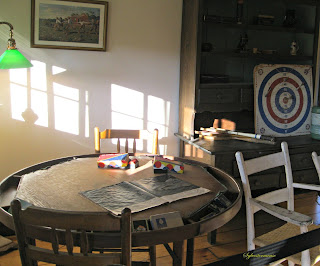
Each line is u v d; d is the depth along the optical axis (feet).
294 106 11.44
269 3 11.68
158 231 4.27
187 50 10.62
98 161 7.01
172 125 11.54
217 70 11.46
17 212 3.95
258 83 10.87
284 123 11.33
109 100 10.73
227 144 10.16
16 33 9.59
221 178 6.74
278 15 11.85
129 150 11.22
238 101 10.78
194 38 10.11
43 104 10.15
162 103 11.29
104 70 10.53
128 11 10.48
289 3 11.03
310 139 11.02
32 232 4.36
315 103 11.89
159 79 11.12
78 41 10.09
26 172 6.67
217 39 11.32
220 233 9.45
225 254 8.43
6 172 10.16
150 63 10.95
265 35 11.90
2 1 9.33
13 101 9.90
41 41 9.79
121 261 3.96
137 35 10.68
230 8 11.25
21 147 10.17
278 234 6.58
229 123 11.85
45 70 10.01
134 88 10.91
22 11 9.53
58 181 6.15
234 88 10.68
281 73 11.22
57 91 10.21
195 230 4.46
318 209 10.89
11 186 6.03
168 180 6.28
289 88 11.35
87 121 10.62
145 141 11.34
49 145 10.41
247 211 6.45
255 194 11.66
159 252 8.41
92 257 3.91
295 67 11.44
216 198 5.48
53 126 10.34
